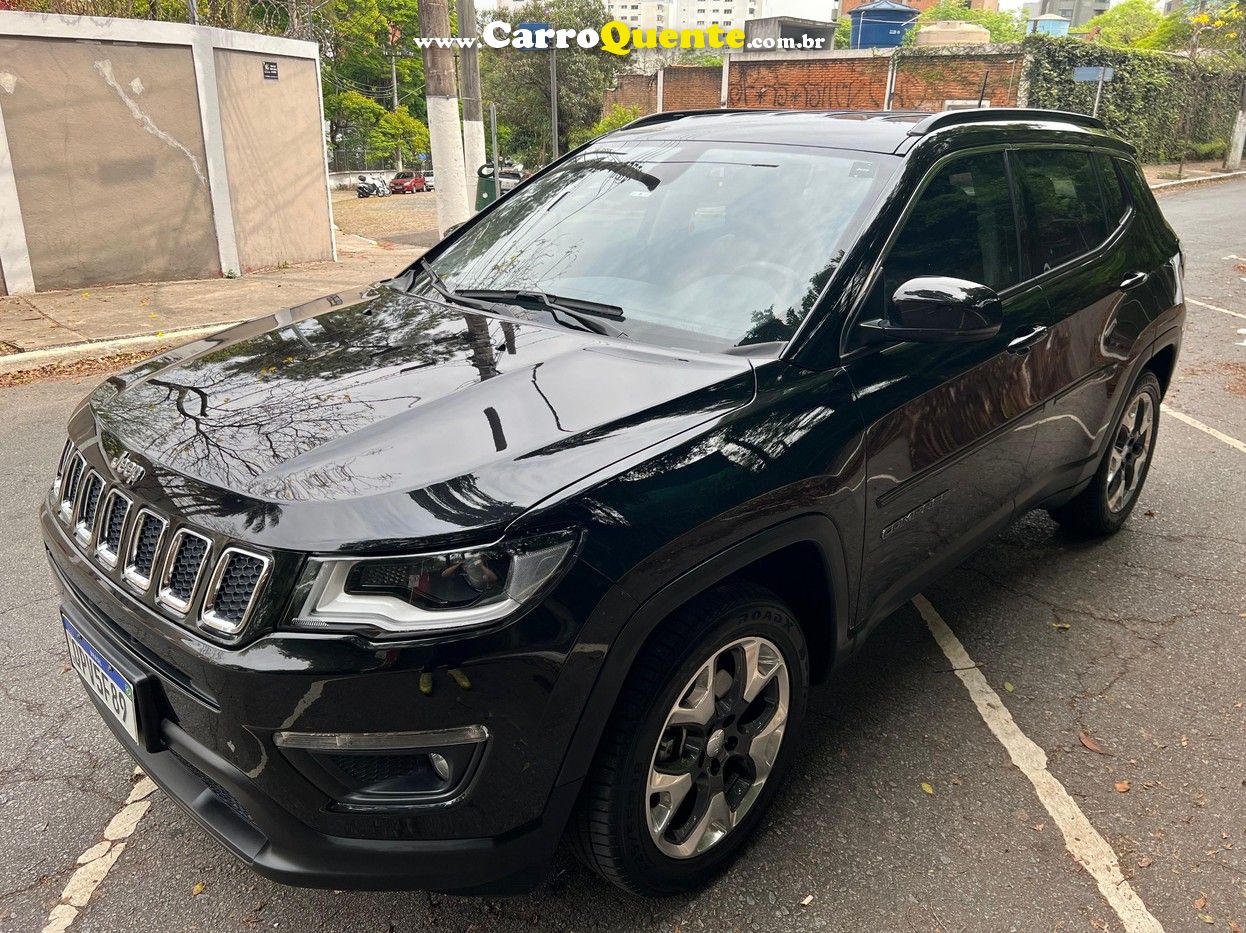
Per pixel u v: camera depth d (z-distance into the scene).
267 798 1.80
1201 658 3.40
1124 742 2.93
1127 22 70.88
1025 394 3.12
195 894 2.31
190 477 1.91
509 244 3.16
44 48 9.59
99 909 2.27
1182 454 5.52
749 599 2.17
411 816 1.81
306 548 1.71
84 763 2.79
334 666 1.69
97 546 2.08
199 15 12.38
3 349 7.61
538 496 1.82
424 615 1.71
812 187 2.78
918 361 2.63
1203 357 7.86
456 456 1.91
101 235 10.45
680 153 3.17
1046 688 3.21
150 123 10.52
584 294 2.77
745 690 2.27
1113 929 2.24
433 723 1.75
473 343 2.49
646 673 1.98
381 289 3.22
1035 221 3.30
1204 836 2.54
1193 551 4.25
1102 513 4.14
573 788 1.91
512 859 1.89
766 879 2.36
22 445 5.54
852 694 3.18
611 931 2.20
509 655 1.74
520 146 35.88
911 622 3.65
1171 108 31.69
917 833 2.53
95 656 2.09
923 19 87.56
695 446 2.06
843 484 2.35
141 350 8.00
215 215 11.32
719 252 2.71
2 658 3.33
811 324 2.41
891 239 2.62
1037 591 3.88
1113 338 3.68
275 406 2.16
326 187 13.16
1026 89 28.66
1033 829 2.55
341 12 56.59
